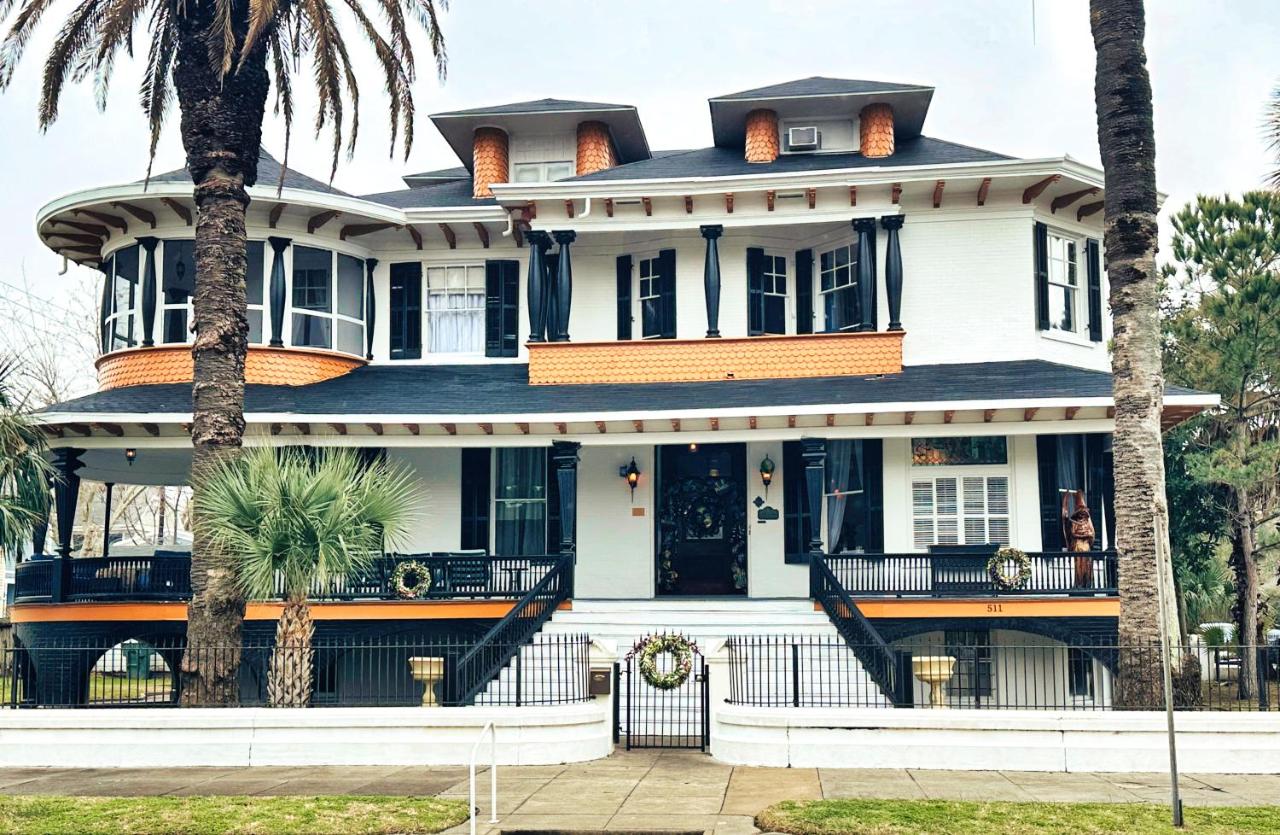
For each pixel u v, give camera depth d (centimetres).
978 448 2503
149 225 2669
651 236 2759
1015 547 2428
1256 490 3030
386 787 1445
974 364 2550
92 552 4800
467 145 3081
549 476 2666
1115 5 1802
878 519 2512
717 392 2472
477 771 1559
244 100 1933
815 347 2564
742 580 2638
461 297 2844
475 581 2348
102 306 2836
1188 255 2948
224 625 1802
